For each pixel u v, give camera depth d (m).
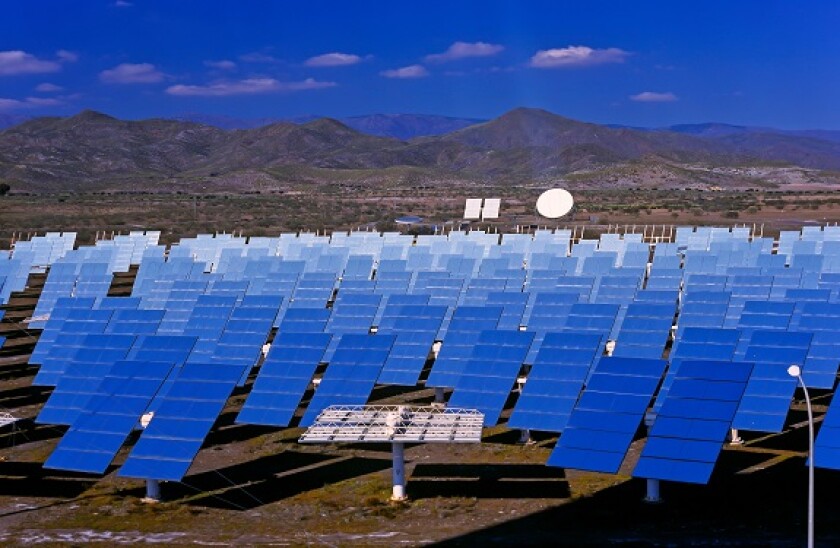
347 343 43.56
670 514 33.62
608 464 33.78
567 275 62.00
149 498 37.16
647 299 52.59
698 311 50.88
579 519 33.56
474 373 42.19
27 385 57.06
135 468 36.72
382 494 36.94
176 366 42.88
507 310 52.94
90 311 52.75
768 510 33.66
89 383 43.50
